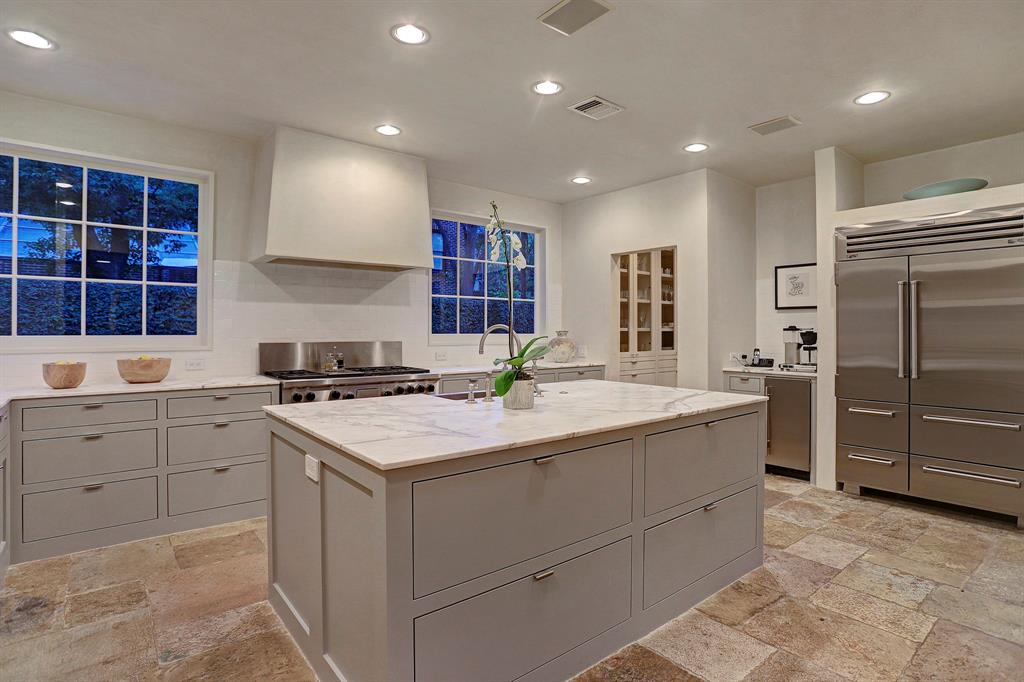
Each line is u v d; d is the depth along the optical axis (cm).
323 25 245
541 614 178
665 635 213
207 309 385
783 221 499
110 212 357
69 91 314
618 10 234
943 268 347
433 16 238
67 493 289
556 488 181
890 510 361
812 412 421
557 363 525
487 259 549
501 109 337
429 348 493
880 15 237
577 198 568
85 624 219
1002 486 327
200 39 257
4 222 324
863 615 228
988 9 231
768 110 339
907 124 360
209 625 219
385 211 405
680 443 228
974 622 222
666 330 616
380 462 140
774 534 318
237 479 340
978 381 335
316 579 187
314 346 422
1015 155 376
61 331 342
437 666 152
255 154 398
